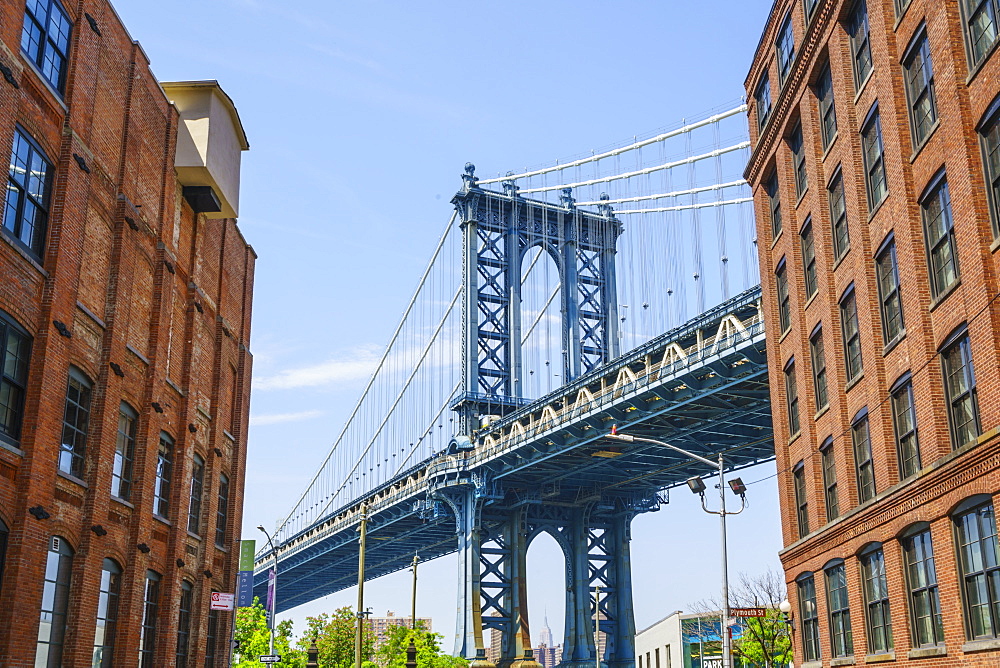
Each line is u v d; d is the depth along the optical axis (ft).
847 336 98.99
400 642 239.09
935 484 73.41
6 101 70.69
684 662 270.46
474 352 326.24
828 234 102.94
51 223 78.74
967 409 71.05
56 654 80.74
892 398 86.07
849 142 93.61
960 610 70.28
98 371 88.48
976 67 67.10
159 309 102.06
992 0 65.82
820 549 103.86
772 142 122.31
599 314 351.67
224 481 130.82
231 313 133.90
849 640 97.30
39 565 74.84
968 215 67.62
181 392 110.83
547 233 354.13
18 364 74.13
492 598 322.96
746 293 196.44
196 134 113.39
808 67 106.32
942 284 75.00
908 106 80.69
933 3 73.36
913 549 80.84
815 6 101.86
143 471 97.09
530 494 320.70
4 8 70.54
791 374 120.16
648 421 248.32
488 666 304.09
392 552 446.60
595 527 348.18
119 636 92.68
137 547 95.25
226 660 126.52
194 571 115.03
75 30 83.71
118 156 93.76
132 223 94.79
